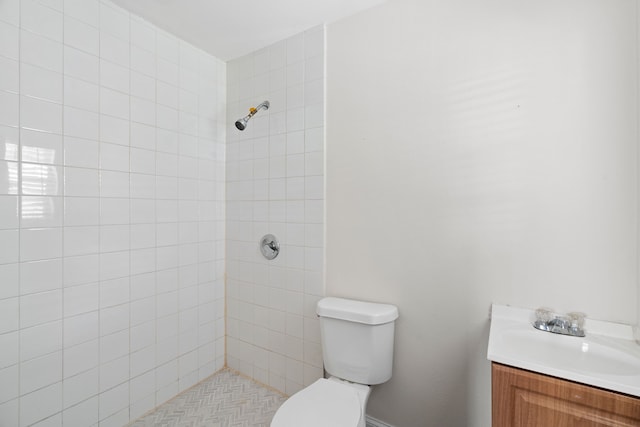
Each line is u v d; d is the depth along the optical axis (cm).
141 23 170
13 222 126
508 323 120
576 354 105
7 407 125
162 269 182
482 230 134
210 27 179
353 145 167
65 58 140
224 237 220
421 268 148
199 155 203
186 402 184
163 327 182
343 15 168
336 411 121
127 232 165
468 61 136
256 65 203
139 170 170
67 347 142
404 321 153
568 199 117
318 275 178
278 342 194
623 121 108
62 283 140
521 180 126
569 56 117
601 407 79
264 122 199
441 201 143
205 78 206
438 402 145
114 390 159
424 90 147
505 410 91
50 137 136
